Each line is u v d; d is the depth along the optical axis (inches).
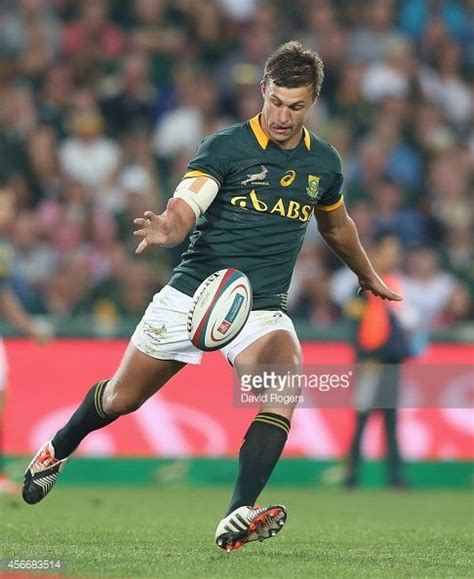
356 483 1701.5
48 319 1774.1
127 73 2335.1
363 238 2144.4
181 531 1013.8
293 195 826.8
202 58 2466.8
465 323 2065.7
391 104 2433.6
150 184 2203.5
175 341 821.9
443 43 2610.7
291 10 2554.1
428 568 789.2
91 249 2084.2
